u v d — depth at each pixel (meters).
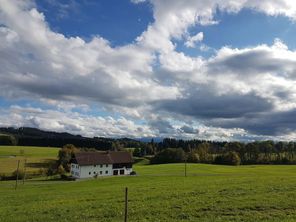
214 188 41.72
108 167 125.19
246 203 31.00
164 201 34.41
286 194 34.53
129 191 45.00
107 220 27.95
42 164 143.50
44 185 77.62
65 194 49.06
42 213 32.91
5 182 96.38
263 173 95.06
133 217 28.61
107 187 56.75
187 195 37.41
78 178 108.00
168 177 82.50
